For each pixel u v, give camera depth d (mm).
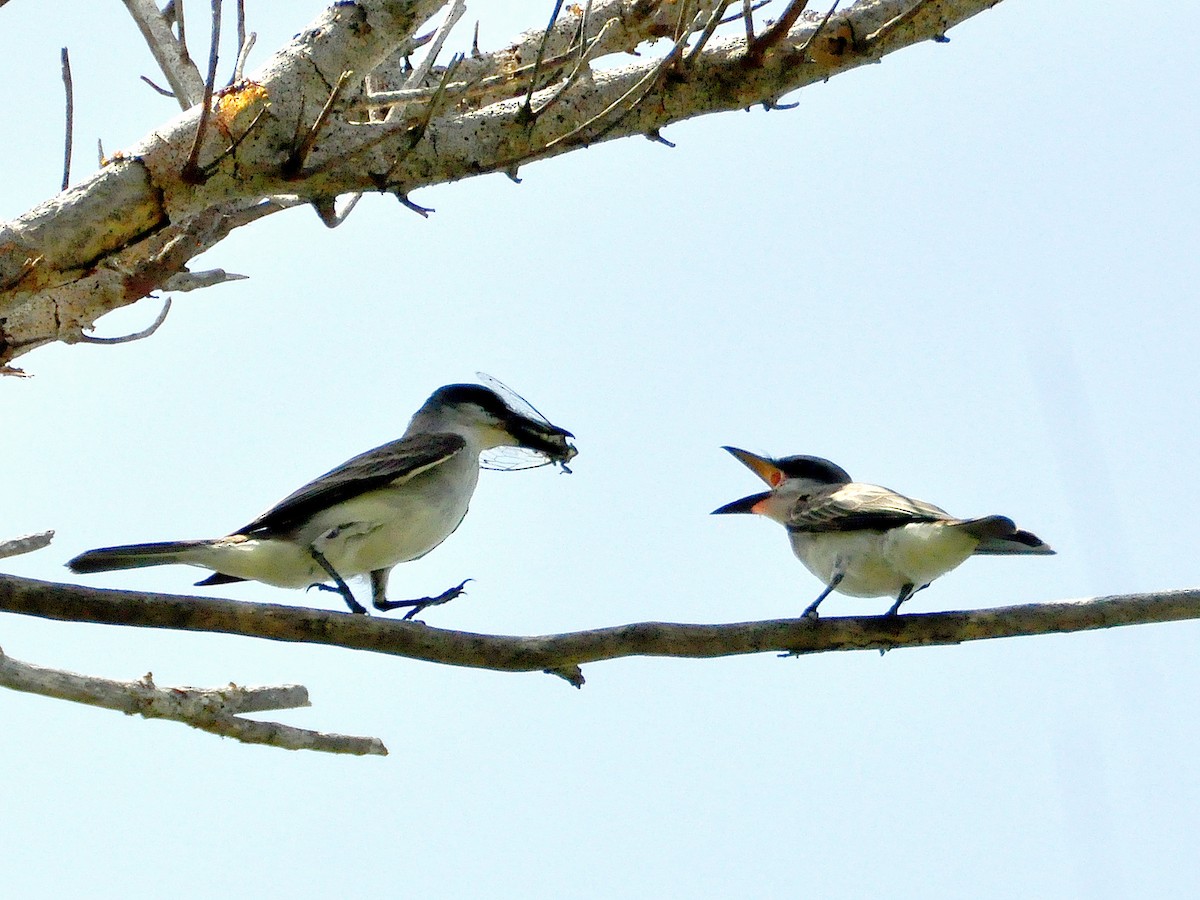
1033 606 10430
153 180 9414
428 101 10352
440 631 9758
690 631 10250
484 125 10141
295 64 9750
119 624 9195
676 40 10086
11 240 9078
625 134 10492
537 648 9891
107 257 9422
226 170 9586
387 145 9930
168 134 9516
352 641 9570
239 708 9578
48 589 9047
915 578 12547
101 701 9070
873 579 12703
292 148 9688
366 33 9922
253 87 9633
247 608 9438
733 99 10555
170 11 11852
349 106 10203
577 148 10375
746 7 10312
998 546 12789
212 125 9539
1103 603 10406
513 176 10398
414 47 12289
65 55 9320
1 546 10359
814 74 10688
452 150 10047
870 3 10883
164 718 9281
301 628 9516
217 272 12758
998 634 10391
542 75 11805
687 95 10461
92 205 9266
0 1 8922
